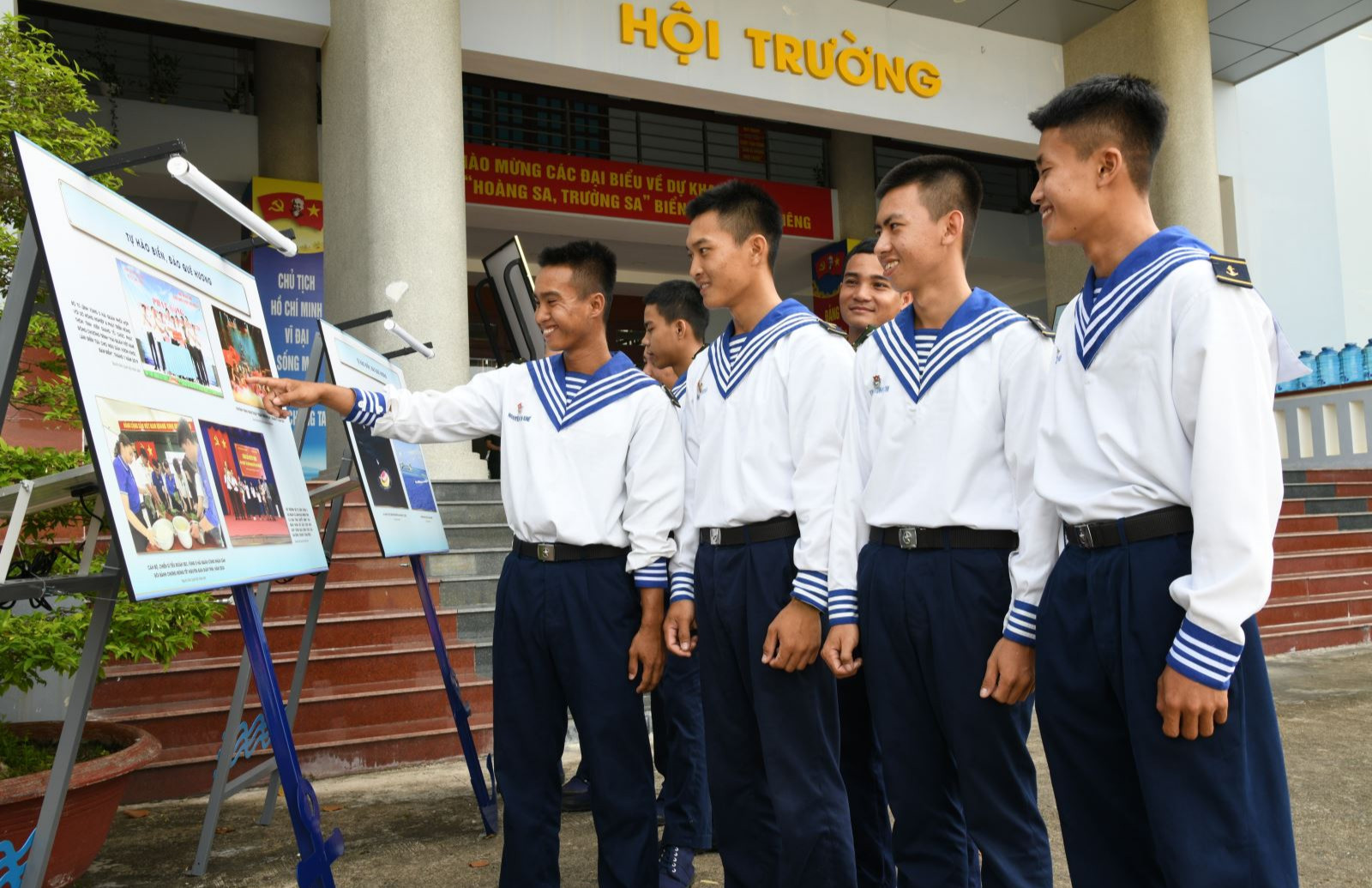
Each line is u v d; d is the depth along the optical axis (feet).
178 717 12.24
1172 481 4.85
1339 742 13.28
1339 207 37.04
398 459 10.43
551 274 7.94
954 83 27.86
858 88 26.48
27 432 9.92
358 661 13.83
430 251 19.67
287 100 28.27
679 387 9.70
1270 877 4.58
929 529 6.22
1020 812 6.09
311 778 12.60
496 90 34.06
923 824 6.39
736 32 25.00
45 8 28.78
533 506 7.75
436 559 16.11
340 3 20.34
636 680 7.72
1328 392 31.30
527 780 7.80
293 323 27.09
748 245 7.36
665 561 7.80
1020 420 6.00
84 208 5.73
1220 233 28.19
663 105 36.91
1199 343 4.73
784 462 6.95
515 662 7.84
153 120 27.45
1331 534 24.17
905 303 9.46
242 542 6.40
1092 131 5.23
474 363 33.37
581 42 23.24
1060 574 5.31
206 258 7.27
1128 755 5.14
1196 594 4.52
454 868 9.37
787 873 6.74
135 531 5.27
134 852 9.85
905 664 6.32
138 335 5.90
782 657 6.63
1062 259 30.58
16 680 8.05
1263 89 36.04
